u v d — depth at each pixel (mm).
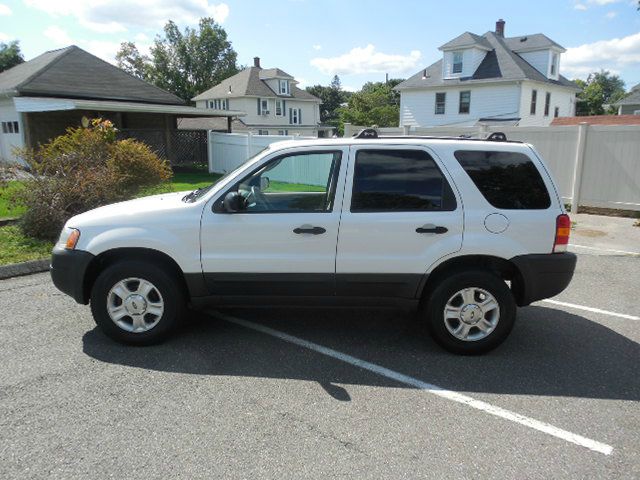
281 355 4285
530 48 33906
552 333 4891
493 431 3211
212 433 3131
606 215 11156
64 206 8023
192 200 4512
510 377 3949
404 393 3676
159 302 4352
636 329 5012
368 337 4715
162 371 3947
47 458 2861
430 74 35375
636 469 2850
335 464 2854
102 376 3844
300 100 53219
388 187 4234
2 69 45250
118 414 3326
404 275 4230
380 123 54781
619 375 4004
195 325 4934
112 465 2812
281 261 4234
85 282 4375
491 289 4211
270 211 4258
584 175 11211
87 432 3119
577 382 3881
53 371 3914
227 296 4371
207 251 4250
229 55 64938
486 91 32219
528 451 3004
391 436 3135
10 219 8914
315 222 4184
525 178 4250
